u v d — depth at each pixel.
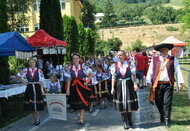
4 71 10.23
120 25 115.88
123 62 6.71
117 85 6.66
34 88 7.54
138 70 14.42
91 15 53.94
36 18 33.59
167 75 6.59
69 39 24.27
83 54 33.31
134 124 7.15
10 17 18.59
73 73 7.25
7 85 9.45
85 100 7.25
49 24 17.22
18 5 18.77
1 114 8.23
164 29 99.38
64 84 9.55
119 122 7.54
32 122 7.98
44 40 12.78
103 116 8.43
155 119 7.58
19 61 18.67
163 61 6.69
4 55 9.69
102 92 9.77
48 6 17.23
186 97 10.62
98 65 9.80
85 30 34.09
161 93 6.77
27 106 7.53
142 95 12.22
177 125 6.60
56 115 7.71
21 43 8.63
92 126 7.21
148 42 92.19
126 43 92.19
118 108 6.61
